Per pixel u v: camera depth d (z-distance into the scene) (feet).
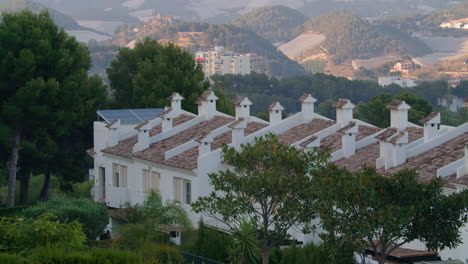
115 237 135.54
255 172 113.09
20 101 196.95
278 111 168.35
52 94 201.77
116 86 270.26
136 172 181.27
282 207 114.01
